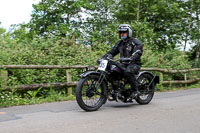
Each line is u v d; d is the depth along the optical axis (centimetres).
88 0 2027
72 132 373
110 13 1942
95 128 392
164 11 1917
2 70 600
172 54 1191
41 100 640
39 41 913
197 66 1611
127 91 556
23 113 496
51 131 378
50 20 2016
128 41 564
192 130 386
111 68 529
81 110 528
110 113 497
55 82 749
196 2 1836
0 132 373
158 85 897
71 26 1986
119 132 373
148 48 1190
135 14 1905
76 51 910
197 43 1817
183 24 1912
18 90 623
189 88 991
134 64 554
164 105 584
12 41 891
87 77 509
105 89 536
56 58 833
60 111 516
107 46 1089
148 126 404
